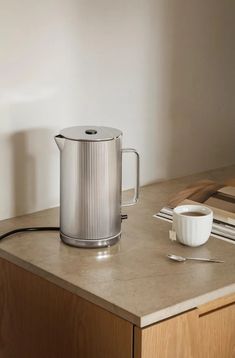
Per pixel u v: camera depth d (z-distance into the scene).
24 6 2.00
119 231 1.94
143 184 2.46
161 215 2.13
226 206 2.08
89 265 1.80
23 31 2.02
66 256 1.85
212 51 2.54
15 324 1.94
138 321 1.55
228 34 2.57
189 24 2.43
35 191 2.16
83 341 1.72
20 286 1.89
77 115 2.21
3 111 2.03
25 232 2.01
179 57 2.44
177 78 2.45
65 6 2.09
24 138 2.09
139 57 2.32
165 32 2.37
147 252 1.88
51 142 2.16
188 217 1.87
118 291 1.66
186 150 2.56
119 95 2.30
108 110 2.28
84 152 1.81
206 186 2.23
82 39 2.15
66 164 1.85
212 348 1.73
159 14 2.34
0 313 1.99
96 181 1.84
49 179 2.18
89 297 1.66
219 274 1.76
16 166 2.10
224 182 2.49
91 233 1.88
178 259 1.82
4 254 1.90
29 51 2.04
